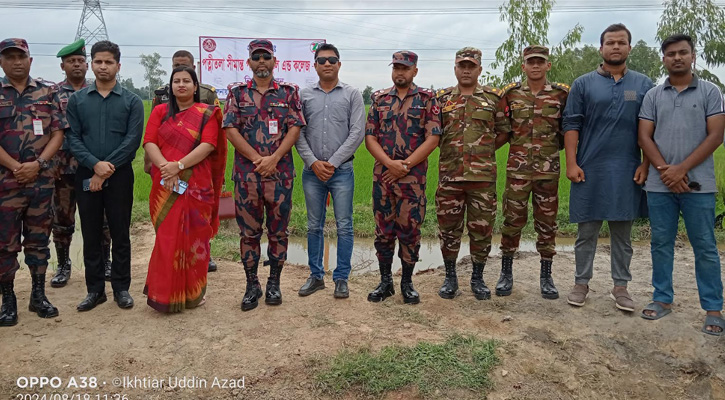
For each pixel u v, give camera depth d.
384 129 4.38
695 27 13.00
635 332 4.09
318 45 4.43
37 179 4.05
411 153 4.31
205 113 4.17
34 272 4.16
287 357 3.61
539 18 13.85
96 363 3.51
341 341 3.81
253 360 3.58
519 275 5.43
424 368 3.48
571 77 14.91
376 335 3.91
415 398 3.27
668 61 3.98
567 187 10.97
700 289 4.10
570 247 7.84
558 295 4.72
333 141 4.45
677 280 5.34
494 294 4.84
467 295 4.79
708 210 3.99
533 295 4.79
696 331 4.04
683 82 4.00
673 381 3.64
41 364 3.47
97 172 4.05
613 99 4.20
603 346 3.92
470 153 4.36
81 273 5.53
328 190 4.70
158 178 4.09
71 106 4.17
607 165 4.25
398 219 4.41
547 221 4.57
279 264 4.46
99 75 4.13
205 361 3.57
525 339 3.95
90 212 4.21
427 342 3.80
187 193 4.12
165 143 4.12
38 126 4.04
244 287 4.96
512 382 3.46
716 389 3.57
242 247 4.33
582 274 4.54
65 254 5.07
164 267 4.11
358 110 4.47
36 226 4.11
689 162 3.92
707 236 4.01
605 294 4.82
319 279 4.81
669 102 4.02
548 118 4.43
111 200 4.22
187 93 4.08
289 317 4.21
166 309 4.13
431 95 4.30
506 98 4.55
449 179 4.43
